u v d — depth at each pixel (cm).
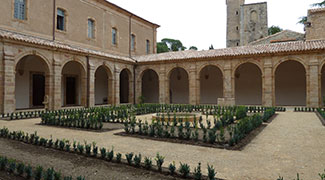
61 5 2228
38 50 1764
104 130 996
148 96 3325
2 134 862
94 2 2614
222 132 757
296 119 1326
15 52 1602
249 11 4431
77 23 2398
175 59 2586
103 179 454
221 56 2350
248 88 2731
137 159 522
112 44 2864
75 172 493
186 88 3070
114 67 2556
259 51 2214
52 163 554
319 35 2423
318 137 823
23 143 757
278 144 724
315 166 513
